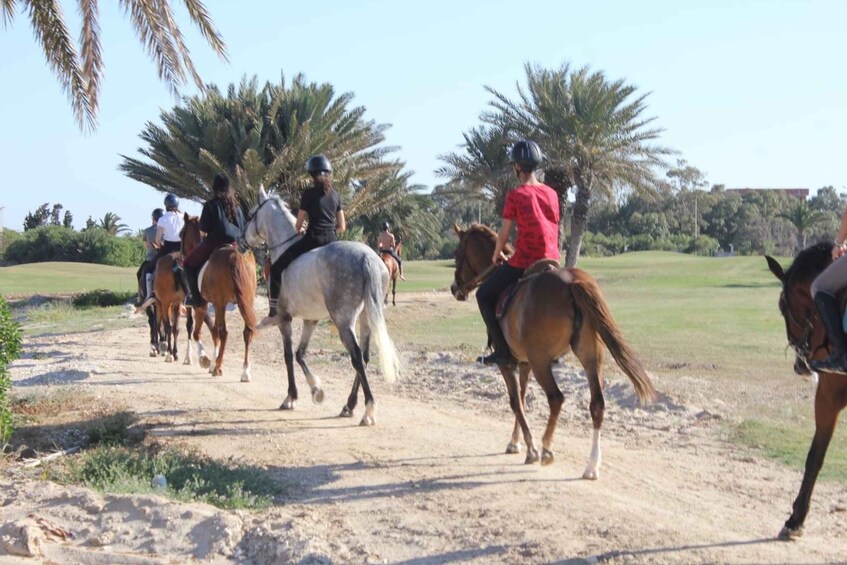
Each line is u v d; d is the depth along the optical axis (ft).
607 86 124.16
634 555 20.24
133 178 114.21
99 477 28.35
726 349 58.34
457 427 35.45
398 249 99.25
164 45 41.52
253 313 46.80
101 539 22.82
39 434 35.42
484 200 144.05
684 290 121.60
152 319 59.21
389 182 129.18
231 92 119.85
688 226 319.88
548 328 25.67
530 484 26.58
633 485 26.61
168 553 22.21
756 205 320.50
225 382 47.09
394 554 21.25
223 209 46.75
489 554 20.81
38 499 25.72
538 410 38.99
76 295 122.72
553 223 27.96
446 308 96.48
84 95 40.98
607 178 130.72
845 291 19.97
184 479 27.73
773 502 24.99
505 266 28.09
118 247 237.66
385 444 32.30
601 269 172.65
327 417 37.47
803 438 32.60
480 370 49.52
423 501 25.20
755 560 19.98
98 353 61.41
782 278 22.68
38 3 39.99
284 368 53.31
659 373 48.24
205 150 108.68
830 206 362.12
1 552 22.13
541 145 126.31
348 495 26.17
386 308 96.17
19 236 246.47
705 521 23.09
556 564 19.90
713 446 32.09
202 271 46.80
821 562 19.89
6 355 32.40
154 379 48.34
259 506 25.04
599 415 25.95
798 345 22.27
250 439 33.40
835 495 25.67
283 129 117.80
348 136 120.16
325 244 37.09
